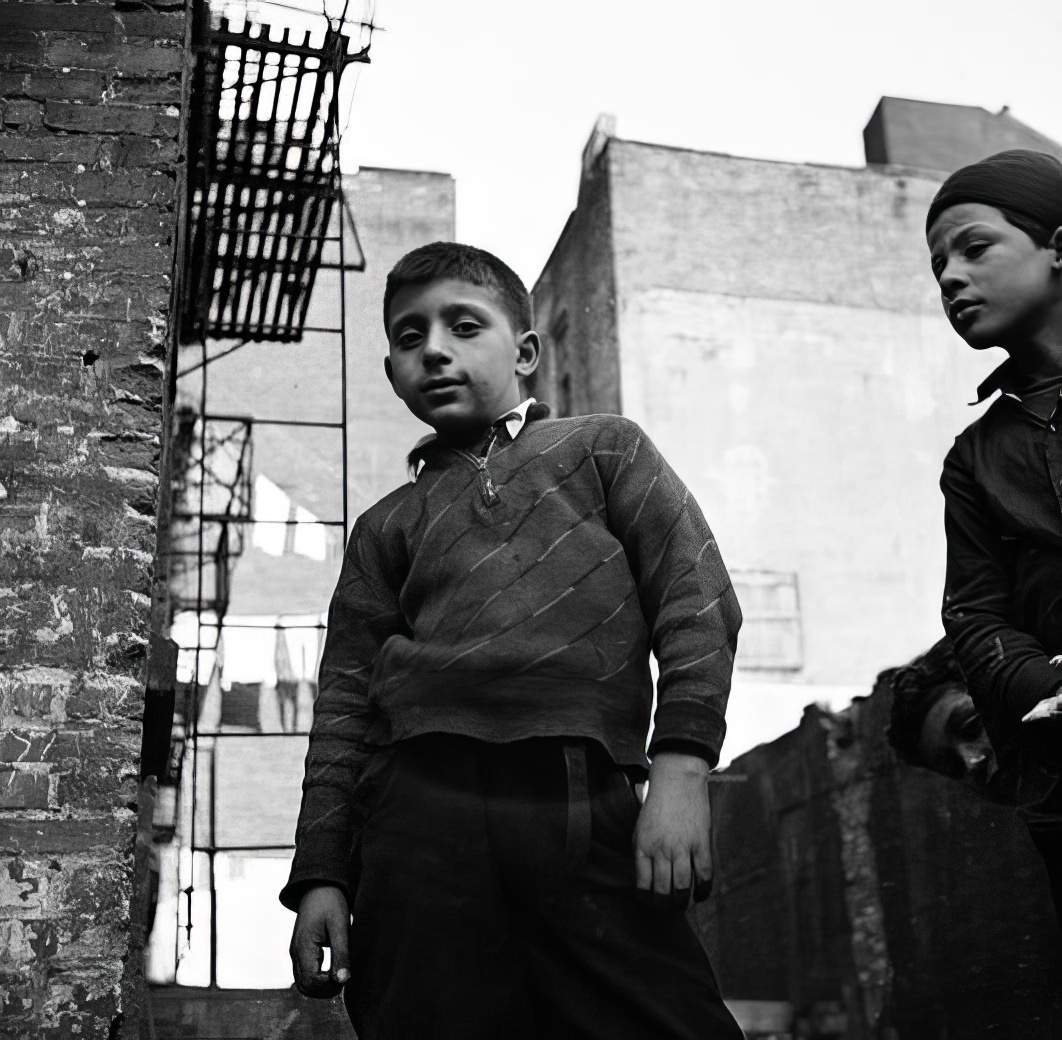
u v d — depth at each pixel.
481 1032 1.64
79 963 1.76
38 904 1.79
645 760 1.76
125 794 1.87
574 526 1.87
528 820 1.69
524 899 1.67
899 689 3.54
